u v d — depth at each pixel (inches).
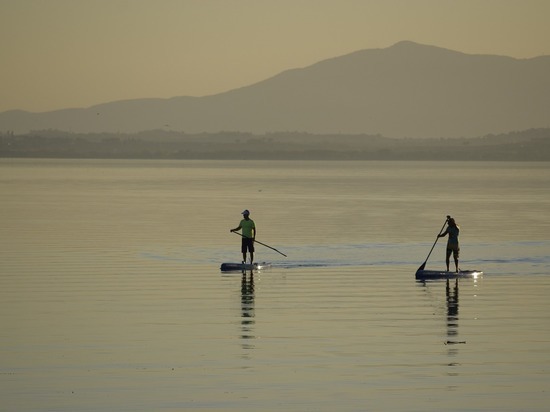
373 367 1956.2
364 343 2161.7
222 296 2797.7
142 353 2069.4
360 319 2436.0
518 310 2566.4
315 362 1994.3
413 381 1860.2
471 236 4694.9
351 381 1860.2
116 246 4200.3
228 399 1750.7
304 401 1739.7
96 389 1807.3
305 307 2610.7
